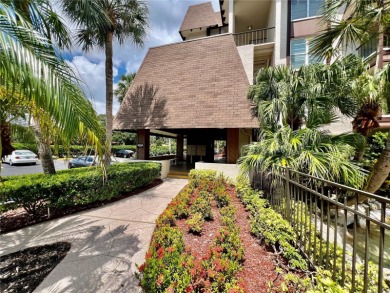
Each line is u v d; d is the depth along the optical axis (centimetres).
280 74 594
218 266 213
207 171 788
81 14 655
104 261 300
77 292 237
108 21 740
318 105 522
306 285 200
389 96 505
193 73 980
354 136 497
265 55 1248
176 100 970
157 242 288
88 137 262
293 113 585
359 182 402
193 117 911
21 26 202
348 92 523
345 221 199
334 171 396
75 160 1259
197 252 286
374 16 414
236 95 868
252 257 273
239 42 1419
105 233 394
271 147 471
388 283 214
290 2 1066
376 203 620
